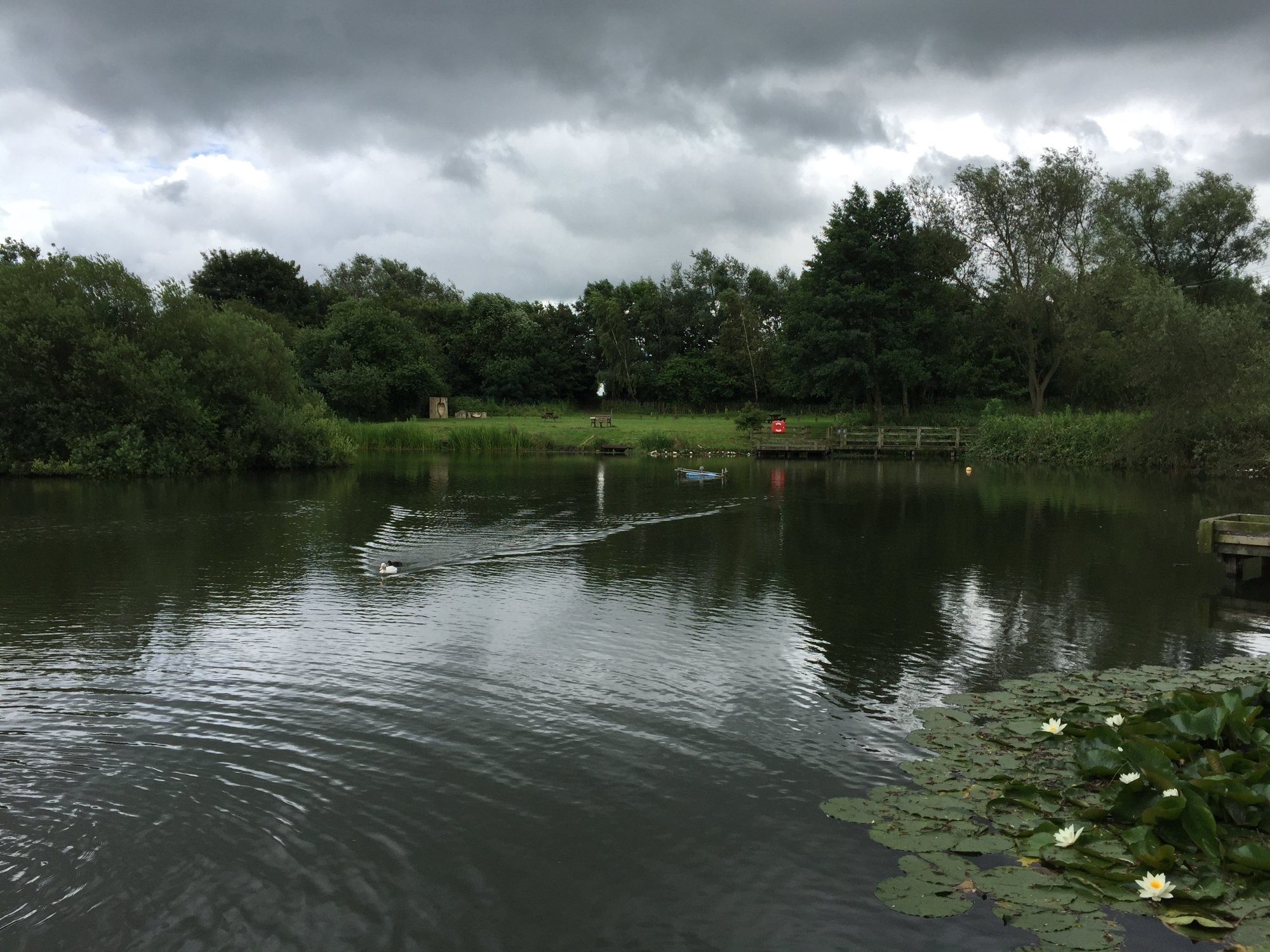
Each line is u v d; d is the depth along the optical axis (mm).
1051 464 44156
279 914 5172
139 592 13570
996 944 4805
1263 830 5629
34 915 5105
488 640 10992
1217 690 8789
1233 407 35906
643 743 7727
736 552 17609
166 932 4977
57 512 22906
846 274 49656
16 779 6895
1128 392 56156
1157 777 5938
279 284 78625
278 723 8141
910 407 60094
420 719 8273
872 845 5941
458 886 5484
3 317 32188
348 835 6094
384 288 95812
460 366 76188
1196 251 52156
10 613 12203
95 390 33656
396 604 12969
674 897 5371
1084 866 5398
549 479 33844
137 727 8008
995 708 8391
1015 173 51000
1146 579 14898
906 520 22547
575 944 4910
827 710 8555
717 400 74312
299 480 32500
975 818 6180
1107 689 8875
